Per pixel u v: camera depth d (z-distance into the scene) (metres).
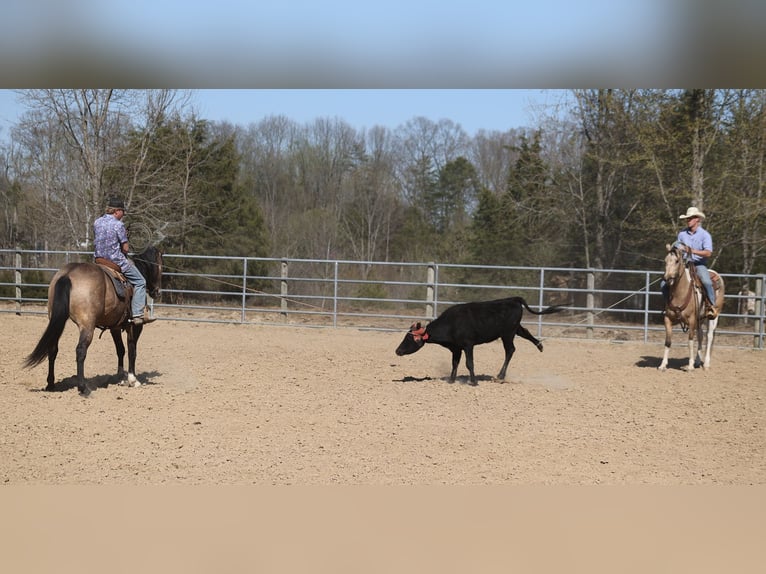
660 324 23.41
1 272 24.91
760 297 14.14
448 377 10.14
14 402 7.66
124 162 24.08
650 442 6.91
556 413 7.98
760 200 20.11
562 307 9.74
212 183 27.25
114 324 8.46
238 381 9.46
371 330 15.86
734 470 6.07
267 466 5.82
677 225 22.06
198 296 26.22
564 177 26.19
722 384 10.05
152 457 6.00
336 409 7.88
